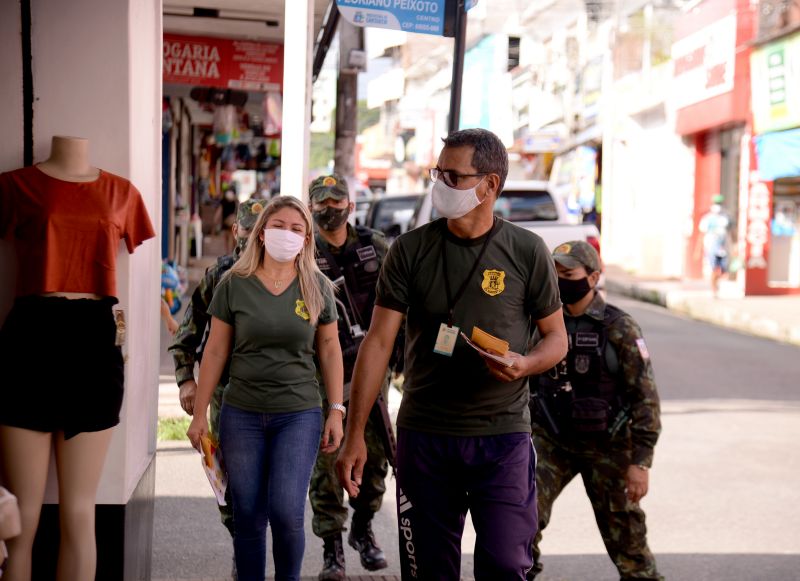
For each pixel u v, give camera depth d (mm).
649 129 30250
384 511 7242
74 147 4254
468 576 5871
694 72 26812
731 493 7820
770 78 22344
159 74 5141
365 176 54062
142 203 4410
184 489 7422
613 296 25141
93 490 4246
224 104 16438
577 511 7402
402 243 3859
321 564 6094
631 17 28625
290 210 4559
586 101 33281
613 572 6102
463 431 3775
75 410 4086
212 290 5121
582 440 4980
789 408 11188
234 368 4641
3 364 4086
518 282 3791
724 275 25219
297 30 5996
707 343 16312
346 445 3904
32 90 4402
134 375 4637
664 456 8953
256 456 4617
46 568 4406
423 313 3799
